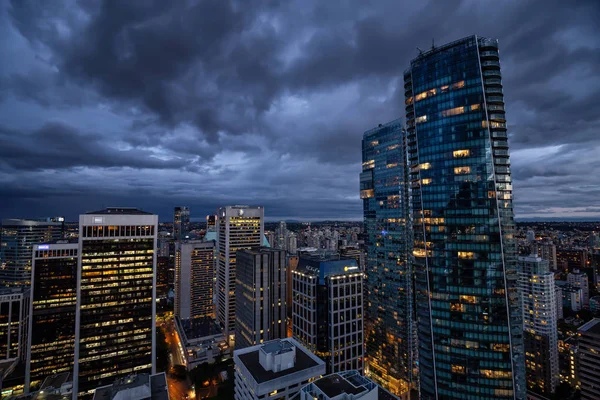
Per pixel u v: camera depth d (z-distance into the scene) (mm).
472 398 133500
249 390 121625
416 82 159625
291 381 120812
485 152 138625
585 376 159250
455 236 142375
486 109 139750
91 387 192750
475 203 139250
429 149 152250
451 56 148750
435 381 142125
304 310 193625
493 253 135125
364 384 104938
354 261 197125
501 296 132875
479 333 135000
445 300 142750
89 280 196000
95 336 195750
